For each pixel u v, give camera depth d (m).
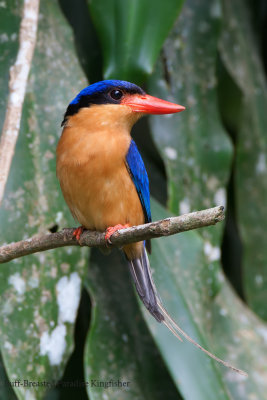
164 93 9.77
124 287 9.37
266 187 10.96
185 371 7.87
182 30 10.07
